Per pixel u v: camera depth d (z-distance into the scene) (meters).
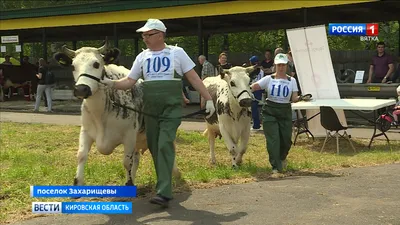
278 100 8.77
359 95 15.30
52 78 20.78
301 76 12.65
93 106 6.65
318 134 12.80
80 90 6.19
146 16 19.28
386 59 15.83
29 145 12.34
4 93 27.62
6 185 7.89
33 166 9.45
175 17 18.64
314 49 12.45
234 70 8.66
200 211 6.41
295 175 8.59
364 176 8.38
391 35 31.33
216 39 34.41
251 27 24.41
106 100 6.72
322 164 9.61
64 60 6.57
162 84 6.39
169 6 18.59
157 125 6.49
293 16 21.00
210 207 6.59
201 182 8.00
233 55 26.36
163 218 6.14
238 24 23.84
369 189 7.44
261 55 25.66
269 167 9.38
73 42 31.14
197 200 6.93
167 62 6.43
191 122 16.75
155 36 6.45
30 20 22.31
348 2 15.45
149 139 6.61
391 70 15.69
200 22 18.70
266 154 11.10
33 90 26.02
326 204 6.66
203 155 11.05
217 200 6.93
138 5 19.27
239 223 5.90
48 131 14.85
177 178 8.12
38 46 37.19
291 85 8.82
